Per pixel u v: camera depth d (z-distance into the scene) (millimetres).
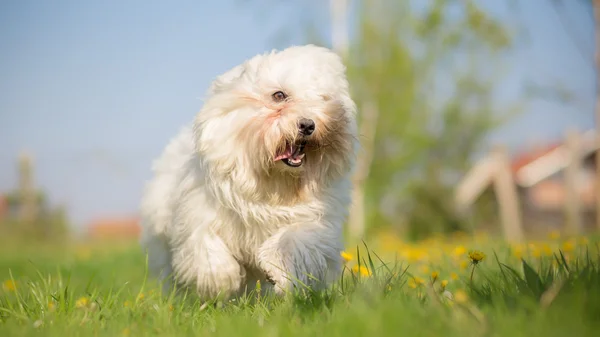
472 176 20672
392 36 14703
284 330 2863
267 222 4305
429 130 16297
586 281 3018
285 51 4480
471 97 16109
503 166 19297
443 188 19047
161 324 3275
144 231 5301
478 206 21531
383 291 3320
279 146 4113
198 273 4199
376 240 11977
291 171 4180
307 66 4352
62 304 3688
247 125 4141
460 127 17078
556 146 26953
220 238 4309
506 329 2467
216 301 4141
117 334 3107
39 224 19828
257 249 4375
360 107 14742
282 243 4133
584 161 23156
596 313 2643
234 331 2973
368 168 15164
